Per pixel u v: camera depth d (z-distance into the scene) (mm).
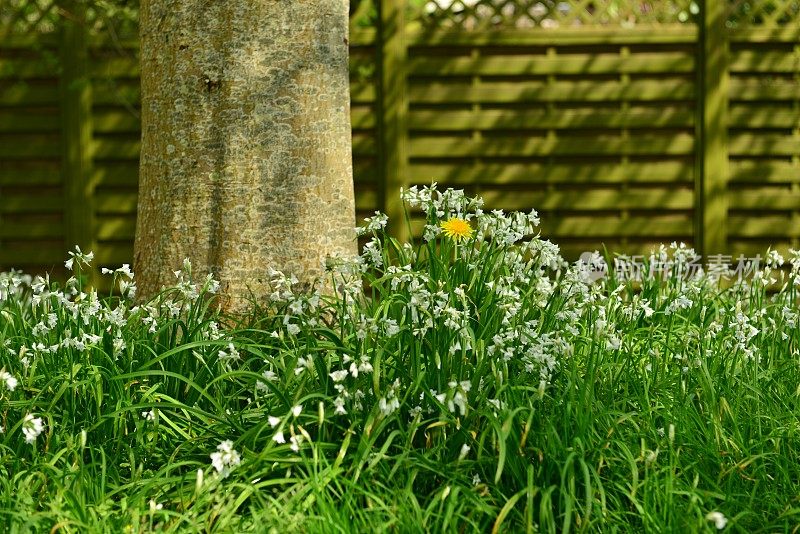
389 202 7137
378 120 7160
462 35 7082
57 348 3469
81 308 3619
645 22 7113
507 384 3057
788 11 7098
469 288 3625
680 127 7152
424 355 3266
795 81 7160
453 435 3070
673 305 3936
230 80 4176
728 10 7078
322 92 4289
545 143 7180
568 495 2773
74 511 2803
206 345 3502
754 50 7109
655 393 3535
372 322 3291
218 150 4191
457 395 2938
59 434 3219
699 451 3207
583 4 7105
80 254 3861
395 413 3021
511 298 3445
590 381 3270
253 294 4043
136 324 3914
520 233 3920
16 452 3170
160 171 4297
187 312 3865
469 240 3881
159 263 4266
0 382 3121
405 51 7094
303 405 3184
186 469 3230
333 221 4316
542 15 7109
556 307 3686
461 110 7180
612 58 7102
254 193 4188
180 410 3434
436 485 3033
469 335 3230
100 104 7238
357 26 7254
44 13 7184
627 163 7195
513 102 7152
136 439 3254
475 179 7191
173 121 4246
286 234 4211
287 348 3518
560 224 7223
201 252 4199
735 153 7156
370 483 2949
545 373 3270
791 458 3285
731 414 3270
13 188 7316
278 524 2750
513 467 2945
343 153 4391
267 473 3029
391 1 7039
